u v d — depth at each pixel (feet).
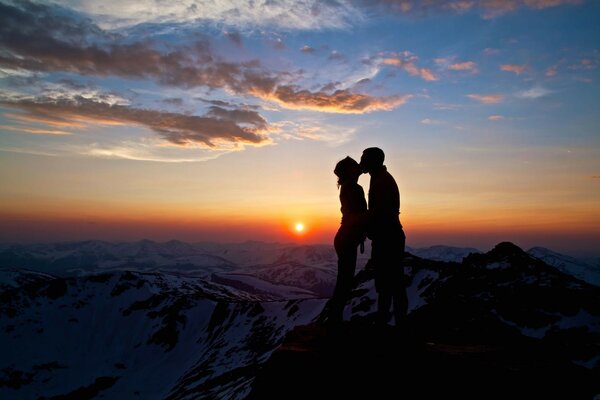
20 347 416.05
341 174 25.44
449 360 19.48
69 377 375.66
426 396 18.25
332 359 20.04
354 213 24.23
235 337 357.00
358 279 275.18
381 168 23.79
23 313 476.95
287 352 20.99
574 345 105.19
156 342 419.95
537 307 127.13
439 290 180.86
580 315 118.93
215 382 244.22
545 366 18.80
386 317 22.93
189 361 356.59
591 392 17.47
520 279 149.89
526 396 17.49
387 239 23.11
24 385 356.18
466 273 174.29
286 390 20.01
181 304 476.95
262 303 405.59
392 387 18.70
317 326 25.55
